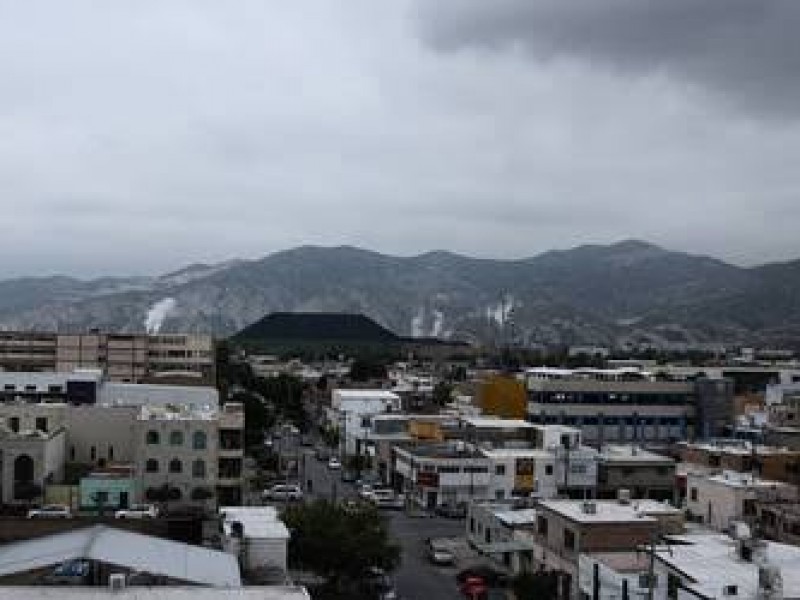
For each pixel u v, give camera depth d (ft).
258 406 590.14
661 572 223.30
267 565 230.89
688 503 375.25
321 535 269.03
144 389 438.81
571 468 450.30
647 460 456.04
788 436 499.51
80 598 147.13
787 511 324.80
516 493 448.24
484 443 496.64
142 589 152.97
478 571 303.07
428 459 444.14
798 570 221.05
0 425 336.49
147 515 259.80
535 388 596.70
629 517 277.23
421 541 364.58
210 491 352.90
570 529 273.13
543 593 271.08
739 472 402.72
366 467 536.01
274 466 525.75
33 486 318.86
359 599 270.67
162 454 353.10
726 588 202.39
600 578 245.65
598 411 597.52
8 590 149.28
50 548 187.83
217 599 149.59
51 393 456.86
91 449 365.61
